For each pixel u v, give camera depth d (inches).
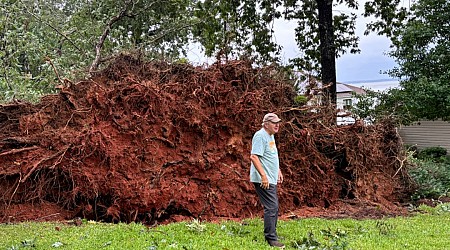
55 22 545.6
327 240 232.2
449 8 552.1
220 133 311.1
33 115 319.0
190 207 290.5
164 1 694.5
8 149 302.2
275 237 224.4
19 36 455.8
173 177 295.0
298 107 348.2
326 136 358.0
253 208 299.6
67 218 288.7
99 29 557.6
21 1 494.0
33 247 210.7
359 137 358.3
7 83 411.5
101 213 291.0
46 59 380.8
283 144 328.8
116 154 289.3
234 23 671.1
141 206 282.7
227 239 226.4
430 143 762.8
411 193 376.8
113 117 299.7
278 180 234.1
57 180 296.5
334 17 685.9
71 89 323.3
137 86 305.6
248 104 317.4
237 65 329.7
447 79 535.8
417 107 541.3
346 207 331.0
